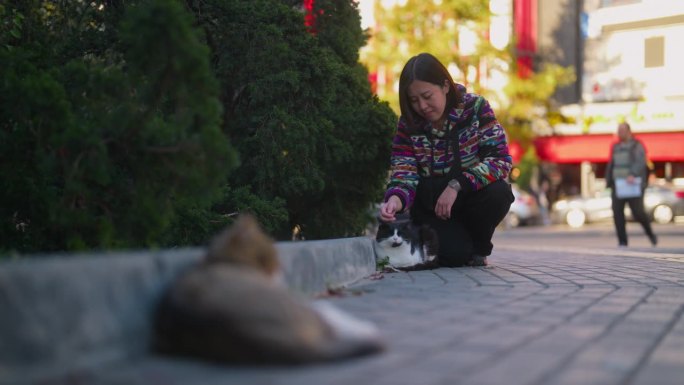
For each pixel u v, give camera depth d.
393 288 4.99
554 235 19.66
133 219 3.94
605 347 3.05
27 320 2.40
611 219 25.19
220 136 3.60
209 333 2.56
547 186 30.91
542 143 29.56
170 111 4.90
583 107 28.69
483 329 3.42
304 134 6.07
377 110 6.82
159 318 2.77
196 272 2.81
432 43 25.42
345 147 6.52
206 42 6.41
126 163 4.04
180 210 5.29
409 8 25.67
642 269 6.60
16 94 3.90
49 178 4.34
